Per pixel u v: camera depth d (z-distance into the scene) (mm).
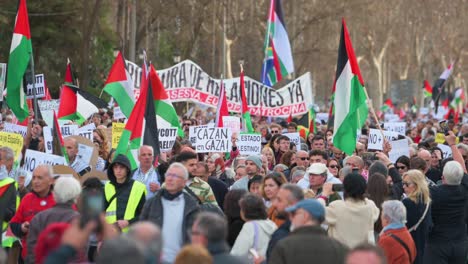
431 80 149500
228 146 29453
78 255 17031
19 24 28688
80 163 24422
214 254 13367
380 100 130000
